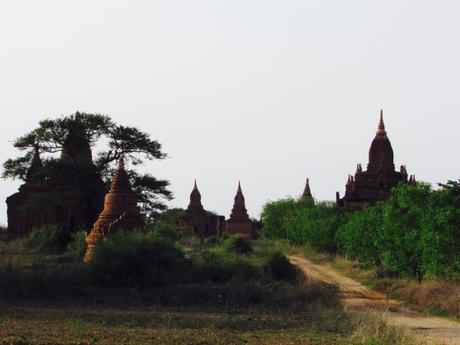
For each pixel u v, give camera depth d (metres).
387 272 41.53
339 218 64.50
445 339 21.98
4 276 31.55
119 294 31.09
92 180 67.38
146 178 69.38
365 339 19.50
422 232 33.56
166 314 26.08
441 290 29.94
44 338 19.44
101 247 34.22
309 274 43.62
